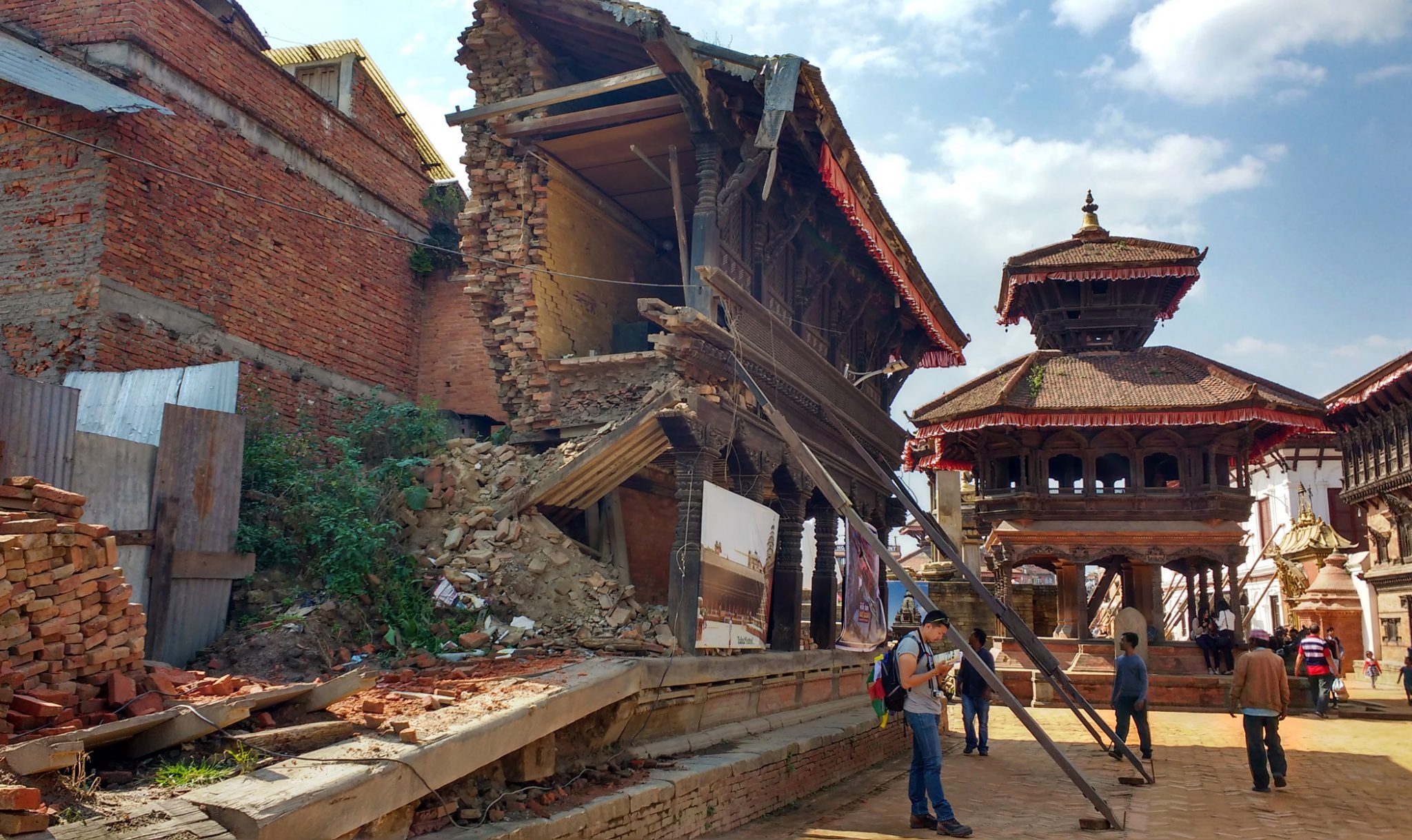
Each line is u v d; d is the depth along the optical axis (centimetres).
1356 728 1788
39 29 1216
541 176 1341
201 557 902
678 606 1065
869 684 924
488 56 1370
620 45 1305
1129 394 2094
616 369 1281
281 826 477
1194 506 2062
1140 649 2031
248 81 1374
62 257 1146
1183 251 2306
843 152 1347
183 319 1238
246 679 713
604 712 835
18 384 767
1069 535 2092
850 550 1636
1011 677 2156
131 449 855
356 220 1583
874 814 999
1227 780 1177
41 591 580
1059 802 1040
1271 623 4350
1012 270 2356
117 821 452
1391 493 2789
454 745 608
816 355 1498
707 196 1199
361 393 1559
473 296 1344
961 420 2114
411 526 1120
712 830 880
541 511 1170
